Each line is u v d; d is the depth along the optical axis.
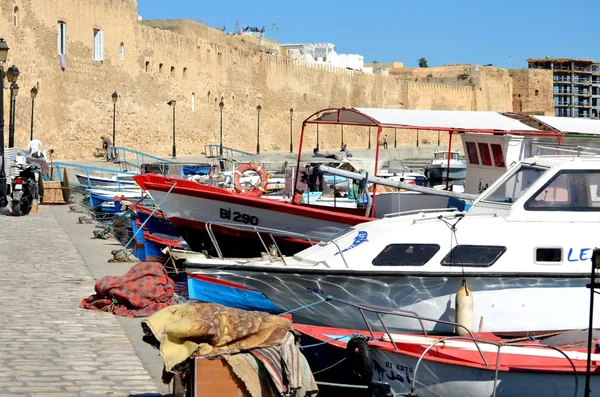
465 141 18.42
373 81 94.56
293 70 81.81
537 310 10.95
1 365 9.34
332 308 11.22
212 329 7.47
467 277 10.87
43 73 48.03
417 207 17.28
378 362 9.09
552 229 11.23
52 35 49.12
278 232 13.94
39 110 47.53
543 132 17.06
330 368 9.82
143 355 10.03
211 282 11.57
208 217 16.77
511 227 11.27
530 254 11.11
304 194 23.36
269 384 7.40
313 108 85.19
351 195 23.41
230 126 73.19
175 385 7.60
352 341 9.00
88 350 10.14
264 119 78.31
